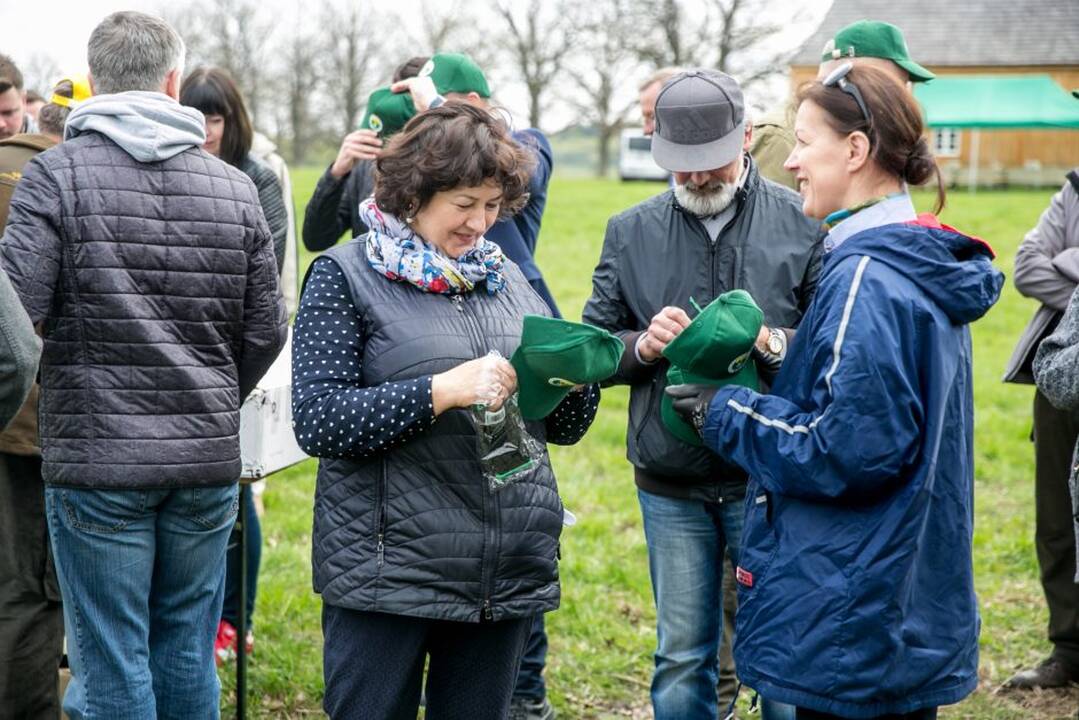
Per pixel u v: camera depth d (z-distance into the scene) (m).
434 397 2.57
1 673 3.52
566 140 56.84
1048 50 44.22
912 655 2.54
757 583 2.66
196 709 3.29
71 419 3.01
